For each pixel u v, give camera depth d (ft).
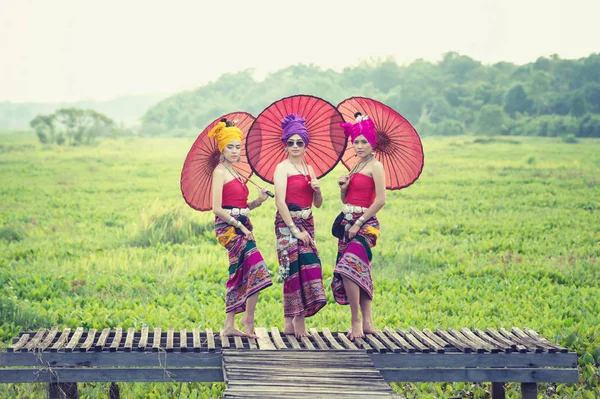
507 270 47.67
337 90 548.31
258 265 24.89
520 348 23.57
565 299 40.40
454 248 55.52
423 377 23.43
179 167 141.59
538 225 65.10
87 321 35.55
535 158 145.07
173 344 24.38
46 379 22.71
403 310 37.96
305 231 25.23
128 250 55.77
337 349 23.50
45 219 72.90
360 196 25.53
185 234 59.52
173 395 28.55
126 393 28.66
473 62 524.93
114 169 134.82
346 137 26.37
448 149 190.29
